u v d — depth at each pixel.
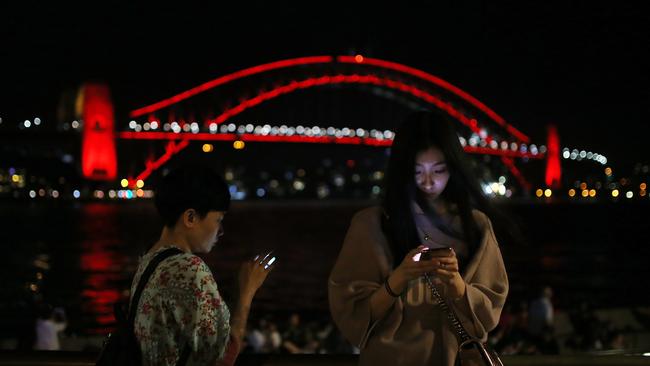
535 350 10.80
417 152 2.43
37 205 139.88
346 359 2.83
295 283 38.41
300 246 63.38
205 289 2.18
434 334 2.37
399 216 2.42
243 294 2.38
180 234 2.33
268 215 125.56
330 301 2.42
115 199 142.88
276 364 2.80
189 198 2.29
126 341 2.20
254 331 11.77
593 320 13.23
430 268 2.25
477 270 2.42
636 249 62.06
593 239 72.81
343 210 150.62
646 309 15.37
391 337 2.37
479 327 2.32
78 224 94.19
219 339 2.18
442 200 2.52
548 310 13.28
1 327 23.48
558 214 130.50
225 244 65.19
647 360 2.78
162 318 2.16
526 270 46.72
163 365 2.16
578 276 43.50
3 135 103.12
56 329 11.86
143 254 2.42
